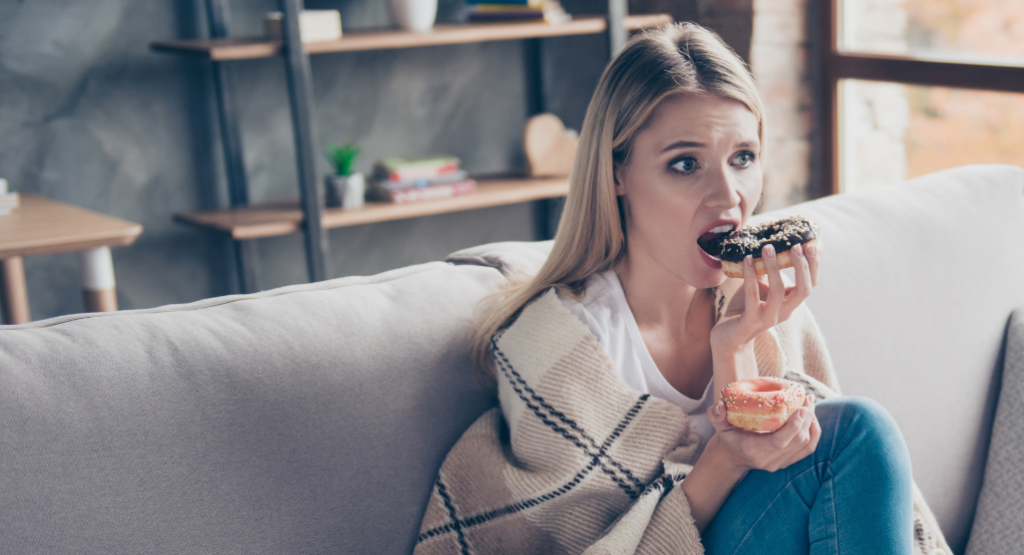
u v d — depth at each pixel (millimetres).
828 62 2699
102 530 753
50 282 2416
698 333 1026
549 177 2877
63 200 2414
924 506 953
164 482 785
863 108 2658
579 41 2965
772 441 776
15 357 775
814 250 855
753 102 898
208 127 2576
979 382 1276
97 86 2410
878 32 2566
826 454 799
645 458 903
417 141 2918
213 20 2473
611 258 978
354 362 898
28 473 735
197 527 793
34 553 725
